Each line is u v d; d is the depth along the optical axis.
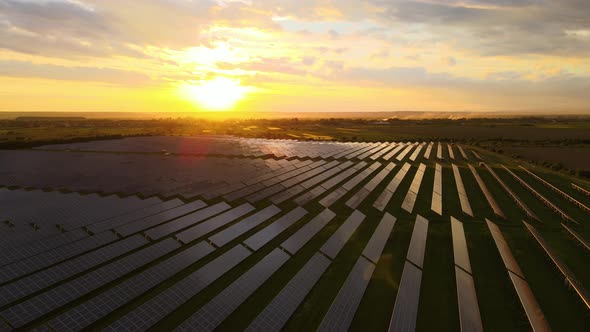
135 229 25.75
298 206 33.97
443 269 21.94
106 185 40.91
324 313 17.55
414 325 16.14
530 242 26.11
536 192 39.81
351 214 30.98
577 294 19.03
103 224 25.64
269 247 24.55
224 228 27.95
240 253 22.61
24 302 15.84
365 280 20.05
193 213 29.61
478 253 24.23
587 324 16.61
